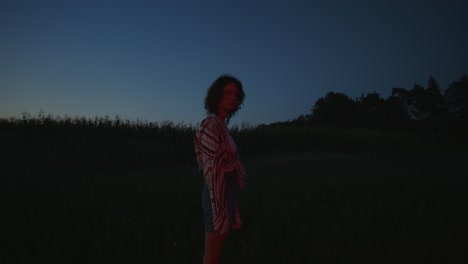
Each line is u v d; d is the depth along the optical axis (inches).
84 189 263.3
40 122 668.1
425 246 134.3
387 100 2191.2
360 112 1897.1
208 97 89.9
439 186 292.7
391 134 996.6
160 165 518.0
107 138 640.4
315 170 468.4
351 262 122.4
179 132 724.0
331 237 146.6
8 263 116.8
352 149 818.8
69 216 179.9
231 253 126.8
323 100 1932.8
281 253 130.5
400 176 373.7
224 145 83.7
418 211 189.6
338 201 225.8
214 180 80.1
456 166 511.8
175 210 196.2
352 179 347.6
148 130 724.0
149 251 133.9
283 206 196.9
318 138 836.6
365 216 181.6
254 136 781.9
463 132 1032.8
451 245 134.5
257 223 167.0
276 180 343.3
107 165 475.8
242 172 91.5
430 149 880.3
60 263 119.2
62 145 556.4
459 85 2052.2
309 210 197.6
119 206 204.1
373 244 139.2
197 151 90.1
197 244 141.9
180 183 310.2
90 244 137.5
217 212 79.8
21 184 284.8
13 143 543.5
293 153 711.7
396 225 167.2
